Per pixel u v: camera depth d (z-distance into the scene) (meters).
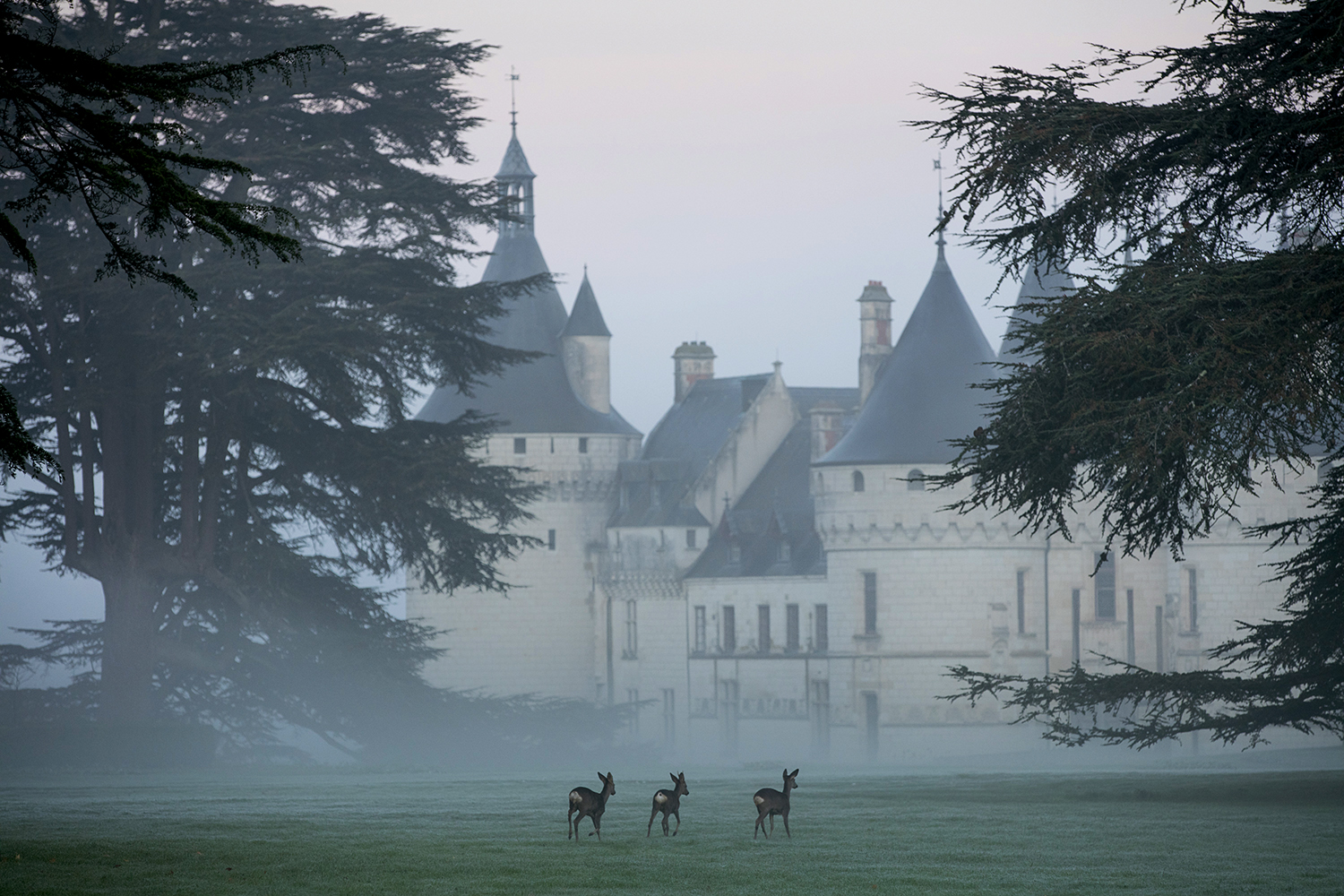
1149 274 88.31
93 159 58.81
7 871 56.38
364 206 183.75
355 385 182.62
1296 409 83.44
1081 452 88.31
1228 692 101.25
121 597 191.12
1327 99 89.81
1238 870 56.31
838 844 63.72
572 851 61.44
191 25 183.25
